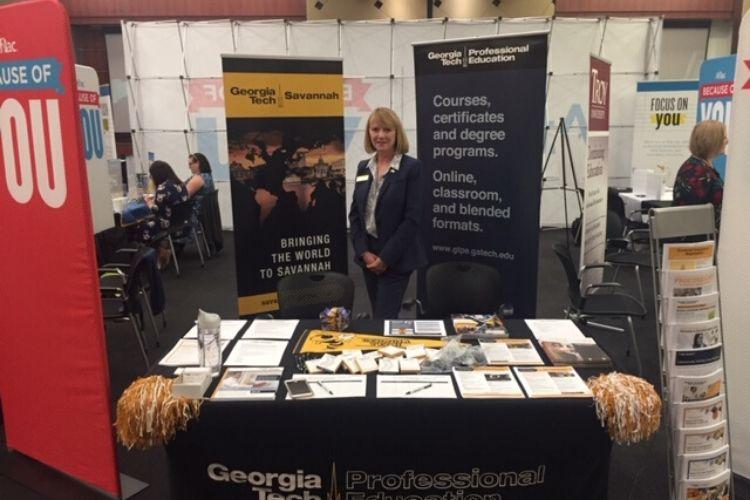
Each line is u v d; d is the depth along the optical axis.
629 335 4.18
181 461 1.87
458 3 8.21
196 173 6.75
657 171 6.61
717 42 9.29
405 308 4.05
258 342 2.23
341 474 1.87
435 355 2.05
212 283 5.79
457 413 1.76
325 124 3.68
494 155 3.42
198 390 1.77
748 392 2.39
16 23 2.06
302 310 2.77
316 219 3.79
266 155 3.56
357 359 2.01
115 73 9.46
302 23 7.59
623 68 7.78
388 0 8.16
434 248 3.78
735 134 2.35
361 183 3.22
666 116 6.92
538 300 5.12
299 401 1.76
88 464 2.35
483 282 2.90
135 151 8.04
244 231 3.60
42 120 2.08
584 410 1.76
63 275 2.17
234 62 3.36
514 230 3.44
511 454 1.83
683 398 1.91
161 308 3.95
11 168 2.21
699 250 1.88
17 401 2.54
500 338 2.23
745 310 2.36
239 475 1.88
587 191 4.02
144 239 5.80
